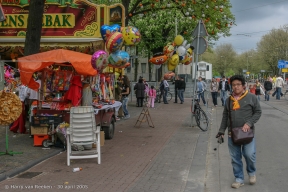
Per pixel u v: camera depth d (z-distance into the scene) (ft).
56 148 29.35
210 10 54.54
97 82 34.22
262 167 24.36
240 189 19.84
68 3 47.73
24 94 34.73
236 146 19.60
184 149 30.07
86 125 24.79
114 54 33.94
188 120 49.14
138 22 89.97
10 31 48.55
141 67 186.39
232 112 19.31
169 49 41.04
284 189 19.75
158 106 72.18
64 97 30.37
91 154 25.39
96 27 48.03
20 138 33.42
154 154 28.02
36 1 32.07
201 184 20.56
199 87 74.84
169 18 88.84
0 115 24.97
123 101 51.06
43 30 48.29
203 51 41.16
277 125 44.34
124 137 35.88
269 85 89.76
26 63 28.37
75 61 28.09
